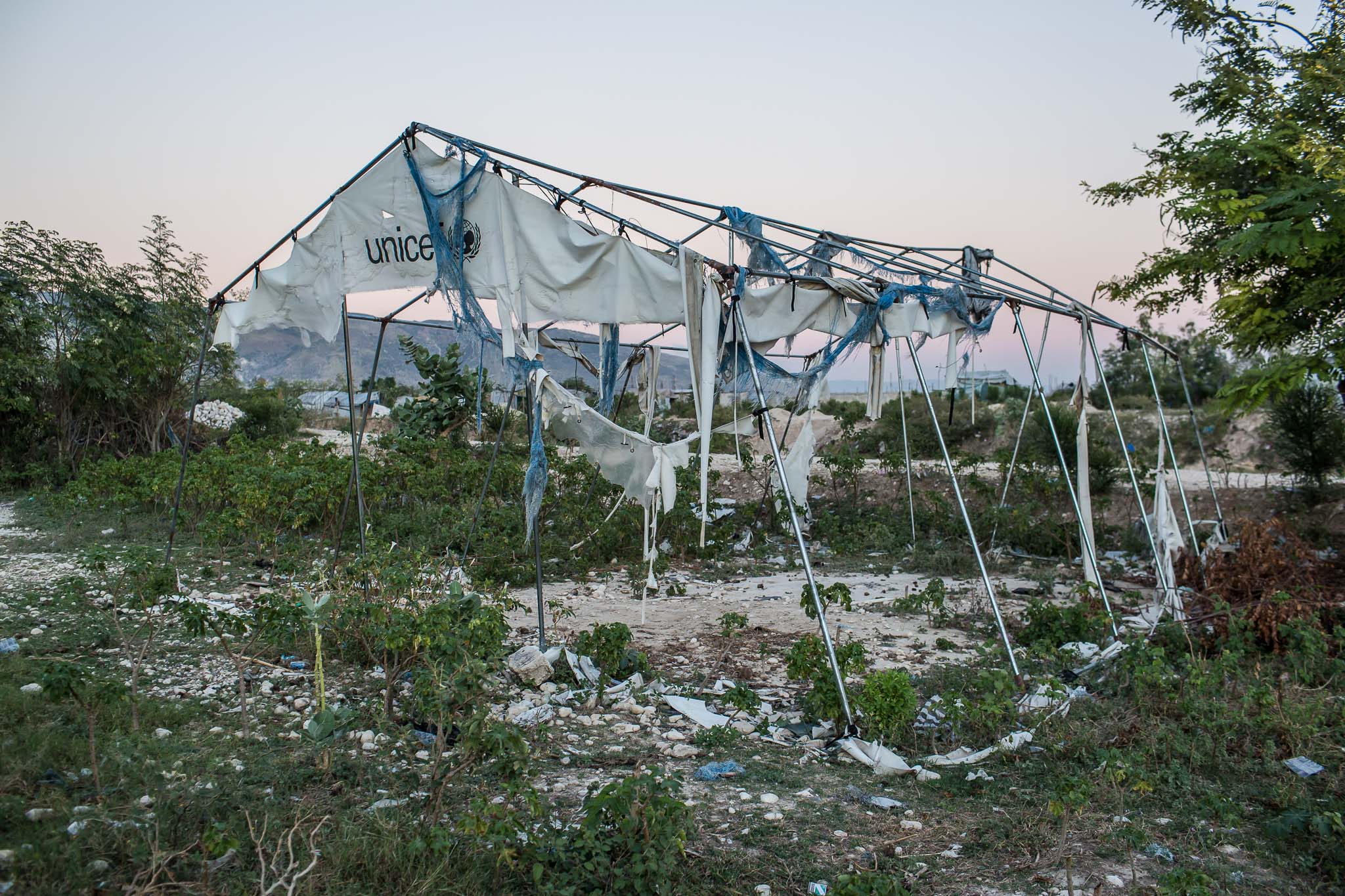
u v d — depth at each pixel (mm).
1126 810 4770
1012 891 3920
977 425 23594
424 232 7828
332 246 8344
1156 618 8594
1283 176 10359
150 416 20750
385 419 31219
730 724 6008
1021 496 14844
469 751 4125
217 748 4918
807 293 7402
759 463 18281
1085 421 8586
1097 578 8398
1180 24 12625
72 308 19969
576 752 5406
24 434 19344
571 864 3736
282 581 9727
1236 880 4031
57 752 4543
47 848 3527
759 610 9812
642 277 6898
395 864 3676
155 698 5742
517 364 7473
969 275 8789
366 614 6395
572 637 8180
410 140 7617
